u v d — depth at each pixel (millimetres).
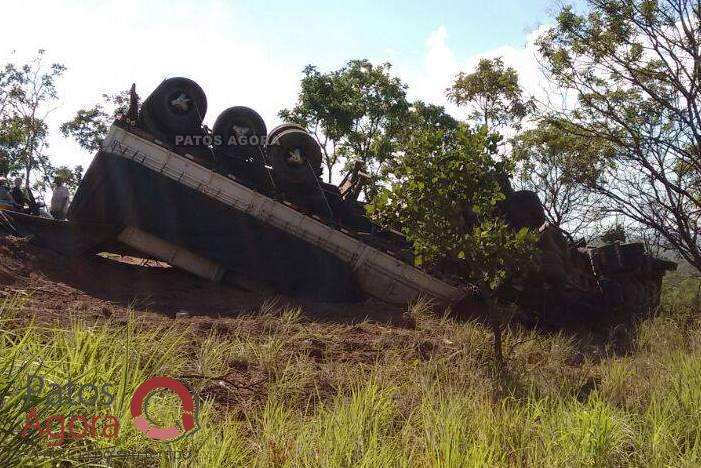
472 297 12617
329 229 12727
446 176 9594
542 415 6703
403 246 13859
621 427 6352
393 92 34625
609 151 17625
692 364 9023
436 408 6691
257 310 10703
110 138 12531
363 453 5305
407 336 9797
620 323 14477
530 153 19969
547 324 13109
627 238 18406
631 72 16859
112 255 14461
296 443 5348
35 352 4980
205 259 12617
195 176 12492
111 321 8164
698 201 17188
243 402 6449
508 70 23172
